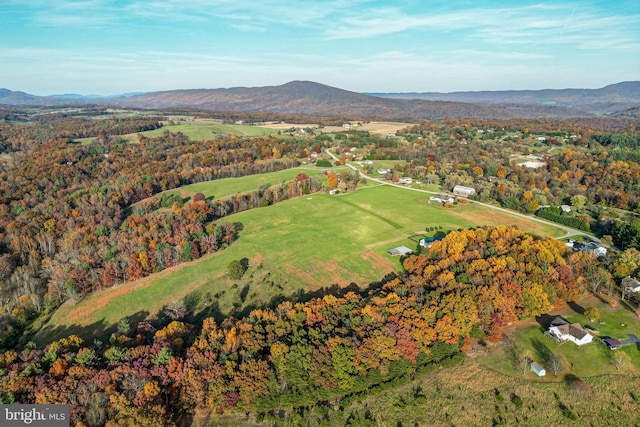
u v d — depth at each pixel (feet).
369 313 265.54
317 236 448.65
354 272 374.02
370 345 240.73
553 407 223.92
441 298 281.13
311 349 237.04
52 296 358.02
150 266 383.65
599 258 375.45
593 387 234.38
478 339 277.23
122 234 436.35
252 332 256.32
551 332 275.18
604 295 322.96
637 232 400.06
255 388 223.71
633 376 241.35
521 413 221.66
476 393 234.38
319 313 272.31
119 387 219.00
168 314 315.99
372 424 217.36
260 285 356.38
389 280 358.23
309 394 228.63
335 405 229.86
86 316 333.01
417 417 222.07
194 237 427.74
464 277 305.12
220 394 220.64
